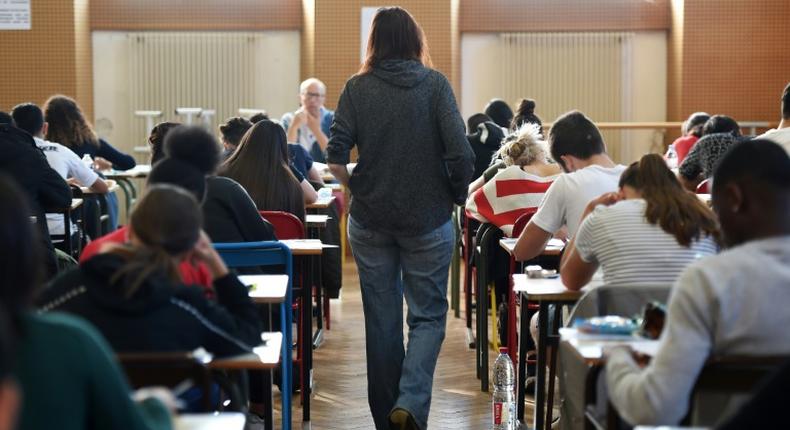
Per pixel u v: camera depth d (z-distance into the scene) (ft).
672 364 7.36
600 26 36.83
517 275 13.50
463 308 24.98
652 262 10.92
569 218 13.89
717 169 7.92
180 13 36.86
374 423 15.35
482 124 22.86
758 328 7.47
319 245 14.55
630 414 7.50
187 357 7.80
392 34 14.02
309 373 15.60
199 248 9.00
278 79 37.14
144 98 36.99
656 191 11.21
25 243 5.59
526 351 14.29
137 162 37.06
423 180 13.91
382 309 14.24
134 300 8.21
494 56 37.06
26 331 5.84
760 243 7.70
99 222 24.44
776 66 35.19
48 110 25.53
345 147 13.98
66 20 34.58
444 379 18.35
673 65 36.24
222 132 20.51
